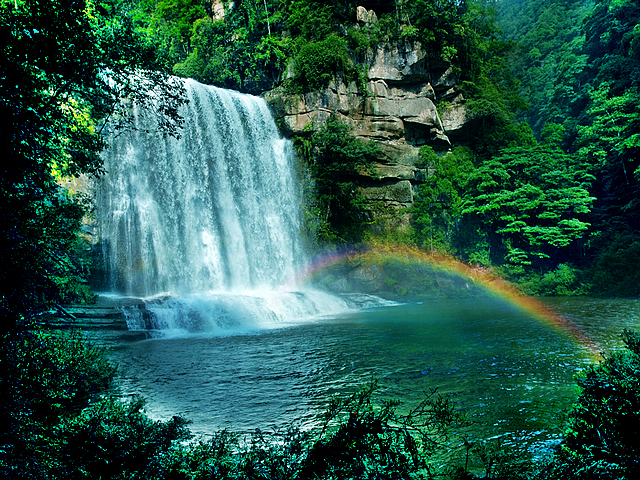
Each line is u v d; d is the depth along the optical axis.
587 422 4.57
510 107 56.41
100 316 19.16
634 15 60.56
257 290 36.28
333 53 39.97
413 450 3.61
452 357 13.41
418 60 44.19
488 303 32.41
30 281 4.79
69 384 6.05
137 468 3.68
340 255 39.69
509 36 111.69
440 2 44.72
